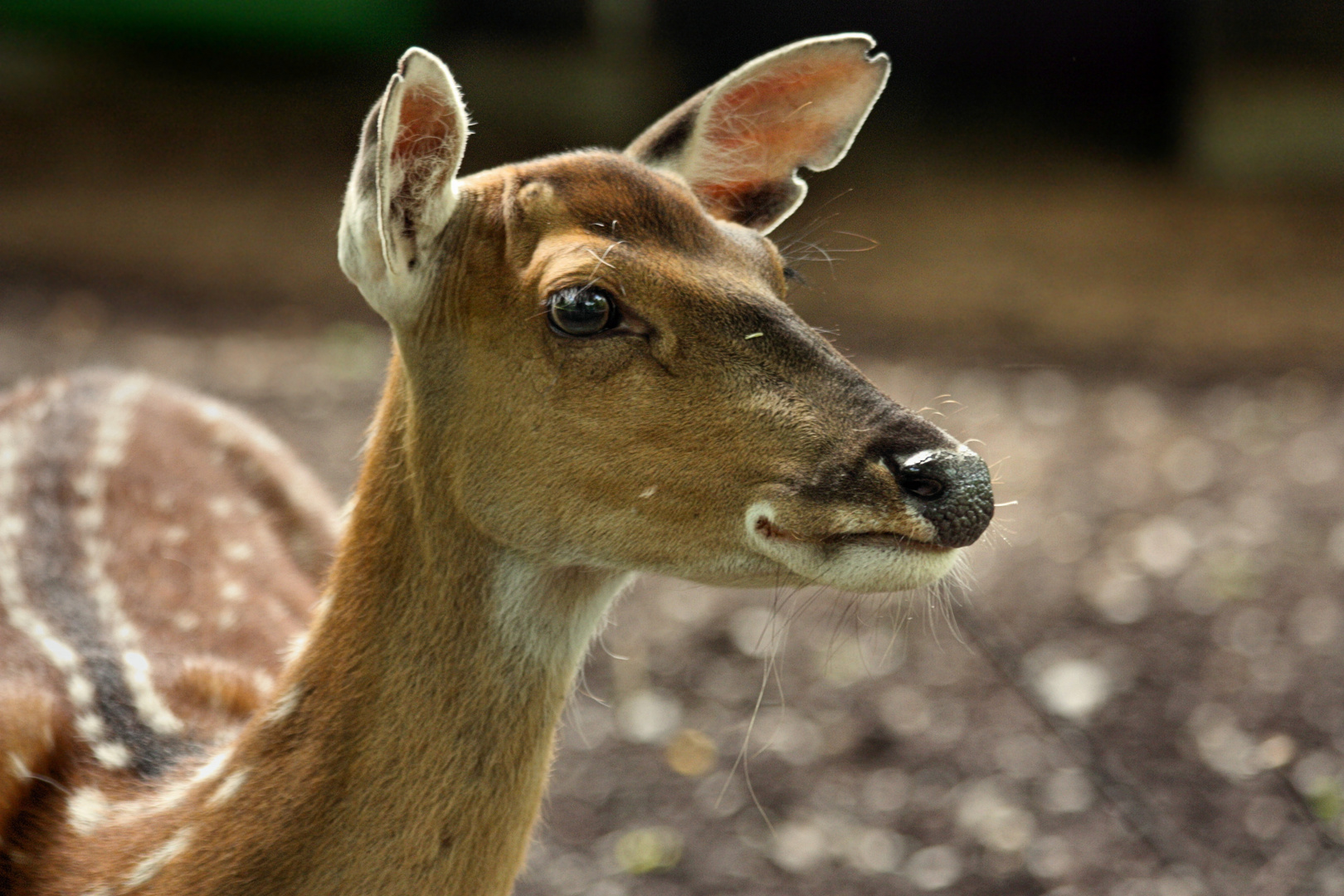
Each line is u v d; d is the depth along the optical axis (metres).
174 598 4.38
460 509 3.08
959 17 22.72
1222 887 5.36
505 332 3.03
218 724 3.81
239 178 18.41
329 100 21.06
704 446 2.94
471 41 20.92
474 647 3.09
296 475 5.48
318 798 3.01
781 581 3.01
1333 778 5.98
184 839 3.10
